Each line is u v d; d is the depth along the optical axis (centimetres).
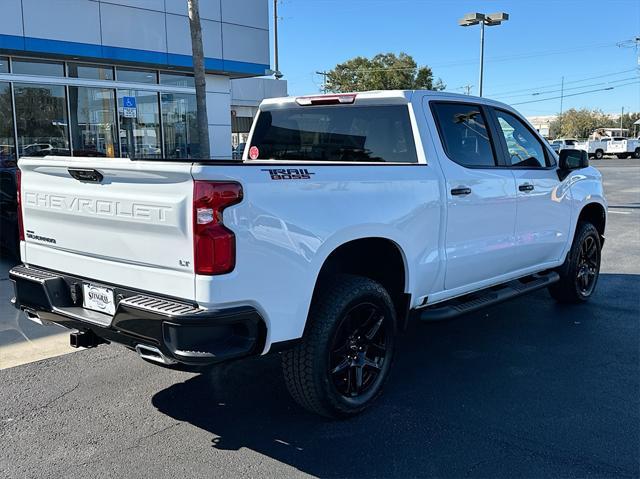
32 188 399
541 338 550
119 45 1414
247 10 1684
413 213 416
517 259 539
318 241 349
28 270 405
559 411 399
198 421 389
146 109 1576
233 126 3238
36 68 1360
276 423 386
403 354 510
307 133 525
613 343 536
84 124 1449
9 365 483
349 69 6812
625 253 968
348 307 370
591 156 5669
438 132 462
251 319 318
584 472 325
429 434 369
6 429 377
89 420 390
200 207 301
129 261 340
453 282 470
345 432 373
